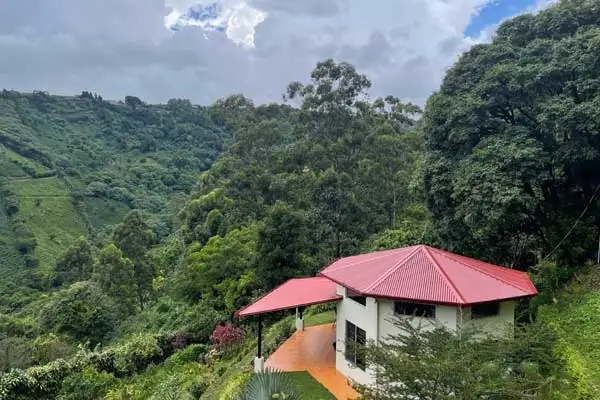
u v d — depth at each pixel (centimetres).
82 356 2338
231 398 1356
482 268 1560
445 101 2109
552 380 1009
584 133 1762
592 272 1811
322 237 3522
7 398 1948
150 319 3841
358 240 3591
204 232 4575
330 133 4459
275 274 2756
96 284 4091
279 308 1587
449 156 2102
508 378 859
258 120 5397
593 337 1378
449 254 1633
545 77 1819
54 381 2114
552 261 1988
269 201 4384
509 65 1909
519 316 1673
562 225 2006
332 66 4481
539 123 1847
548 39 1977
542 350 1086
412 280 1405
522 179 1789
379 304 1409
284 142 5219
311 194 3756
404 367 845
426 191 2200
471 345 918
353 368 1525
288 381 1228
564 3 2052
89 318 3209
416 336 998
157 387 1991
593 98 1689
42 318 3378
